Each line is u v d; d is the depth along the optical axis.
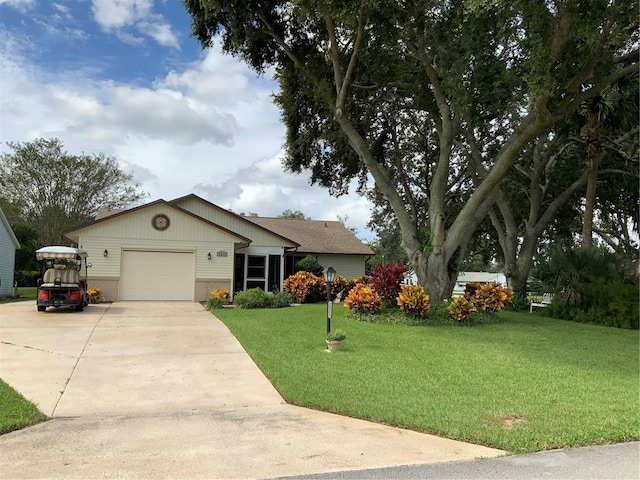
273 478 4.15
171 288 20.55
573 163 23.36
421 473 4.29
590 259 17.81
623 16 11.23
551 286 18.20
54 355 9.01
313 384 7.16
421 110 19.66
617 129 20.05
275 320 13.80
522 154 24.06
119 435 5.15
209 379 7.59
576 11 11.30
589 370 8.68
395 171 25.20
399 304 14.13
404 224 16.48
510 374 8.15
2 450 4.68
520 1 11.30
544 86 11.67
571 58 13.78
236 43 16.38
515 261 23.47
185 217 20.81
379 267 15.91
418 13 14.27
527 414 5.98
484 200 16.08
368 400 6.41
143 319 14.03
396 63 17.03
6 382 7.14
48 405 6.17
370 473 4.28
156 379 7.55
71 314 15.04
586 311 17.14
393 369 8.25
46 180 37.06
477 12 11.02
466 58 12.95
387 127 21.84
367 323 13.60
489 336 12.26
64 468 4.28
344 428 5.48
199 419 5.74
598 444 5.07
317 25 16.80
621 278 17.53
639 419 5.81
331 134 19.89
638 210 24.83
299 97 20.17
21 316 14.38
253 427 5.47
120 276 20.02
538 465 4.50
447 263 16.08
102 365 8.35
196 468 4.32
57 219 36.53
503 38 13.79
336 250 28.56
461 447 4.96
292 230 30.16
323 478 4.16
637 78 17.75
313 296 21.70
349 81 16.22
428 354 9.65
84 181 37.91
